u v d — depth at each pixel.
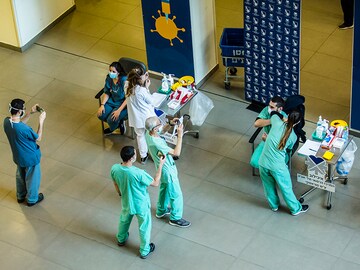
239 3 17.84
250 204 13.04
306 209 12.82
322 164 12.38
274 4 13.57
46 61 16.64
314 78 15.61
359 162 13.63
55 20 17.56
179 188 12.38
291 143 12.24
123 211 11.91
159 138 11.90
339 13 17.30
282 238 12.42
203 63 15.48
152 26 15.14
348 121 14.49
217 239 12.48
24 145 12.52
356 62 13.31
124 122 14.60
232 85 15.59
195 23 14.80
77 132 14.79
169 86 14.31
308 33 16.83
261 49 14.29
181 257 12.23
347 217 12.69
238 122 14.73
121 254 12.35
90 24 17.58
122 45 16.97
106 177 13.80
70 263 12.30
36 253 12.49
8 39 16.91
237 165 13.80
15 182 13.77
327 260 12.03
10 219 13.09
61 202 13.34
